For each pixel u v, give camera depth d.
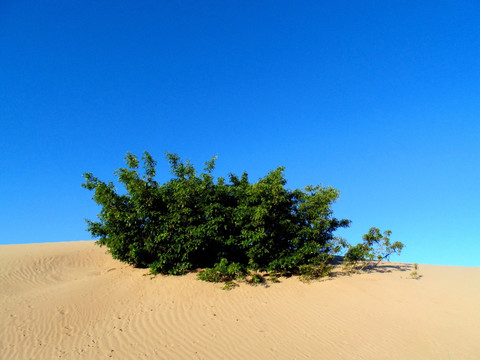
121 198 16.23
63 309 12.08
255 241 15.30
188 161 17.31
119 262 17.94
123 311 12.09
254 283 14.87
